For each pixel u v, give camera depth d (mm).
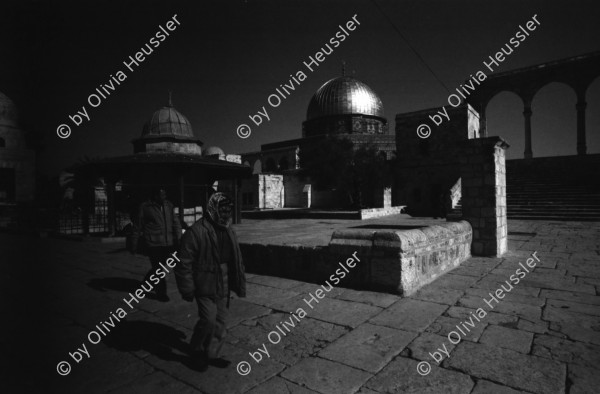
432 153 28750
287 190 42219
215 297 3451
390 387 3016
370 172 27062
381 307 5000
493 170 8578
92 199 17953
